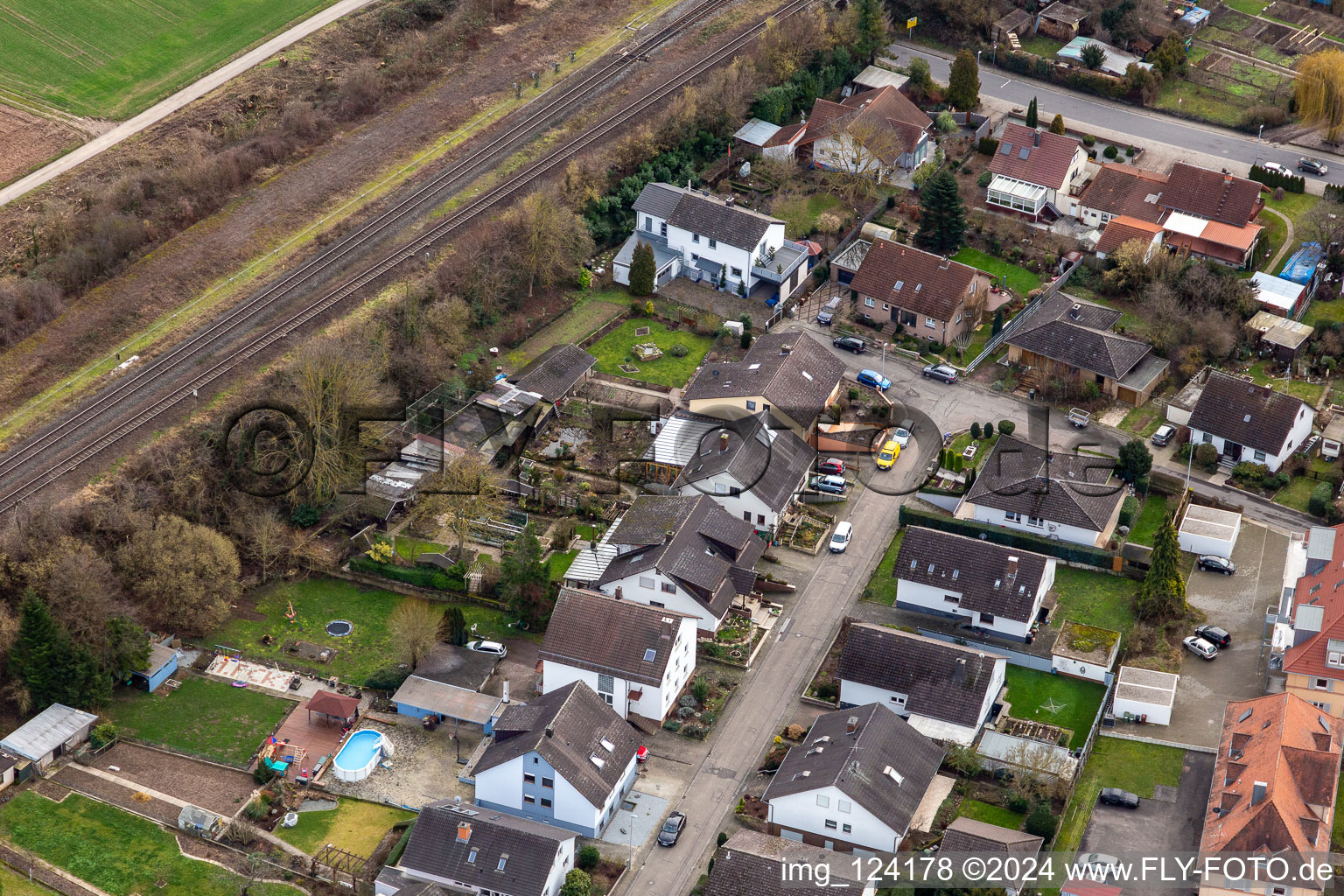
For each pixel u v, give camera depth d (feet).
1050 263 558.97
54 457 454.40
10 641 402.93
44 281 507.30
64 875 363.97
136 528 431.02
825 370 493.77
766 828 372.99
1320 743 364.17
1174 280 535.19
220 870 366.02
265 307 515.50
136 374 486.38
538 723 377.71
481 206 563.48
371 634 432.25
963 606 422.00
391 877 356.59
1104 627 425.28
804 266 552.41
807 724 401.29
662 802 380.99
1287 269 542.98
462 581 439.22
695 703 406.62
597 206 567.18
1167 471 474.08
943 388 510.99
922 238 564.30
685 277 558.56
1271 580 437.17
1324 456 477.36
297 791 386.93
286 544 453.58
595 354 521.65
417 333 506.07
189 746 400.47
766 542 453.17
